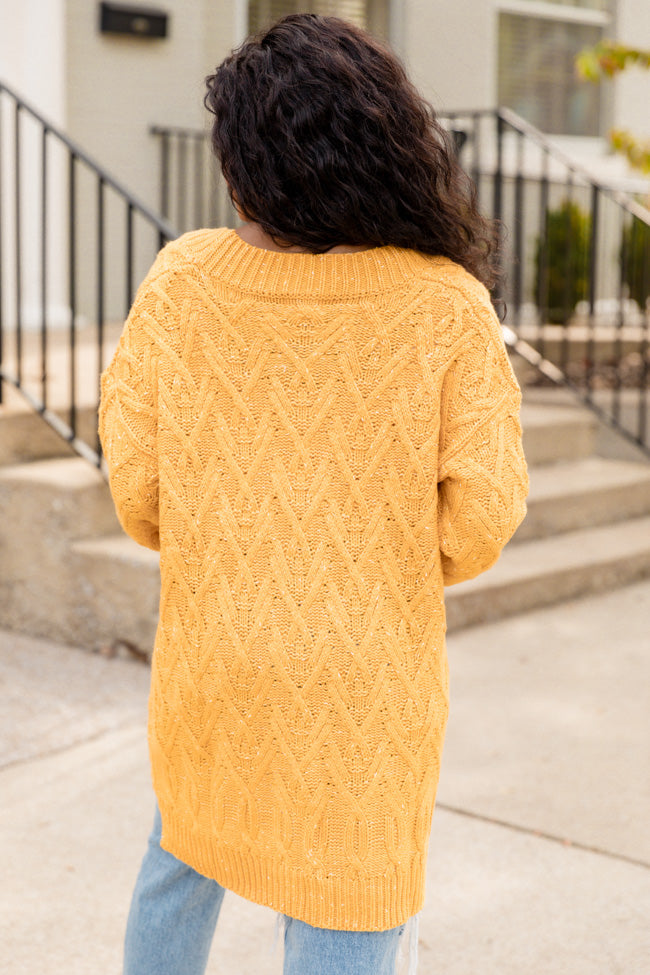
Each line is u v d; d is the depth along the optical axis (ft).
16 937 7.26
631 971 7.01
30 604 12.98
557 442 18.43
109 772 9.64
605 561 15.53
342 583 4.58
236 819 4.79
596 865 8.30
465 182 4.95
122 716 10.79
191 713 4.82
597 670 12.47
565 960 7.13
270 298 4.67
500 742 10.48
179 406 4.75
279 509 4.62
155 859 5.32
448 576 5.03
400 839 4.72
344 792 4.61
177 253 4.92
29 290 22.11
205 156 24.44
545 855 8.44
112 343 20.20
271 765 4.68
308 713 4.59
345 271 4.66
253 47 4.75
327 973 4.69
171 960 5.30
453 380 4.63
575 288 27.20
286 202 4.60
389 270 4.66
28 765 9.71
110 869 8.13
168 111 24.02
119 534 13.09
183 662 4.82
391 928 4.77
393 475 4.60
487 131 29.19
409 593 4.68
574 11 30.68
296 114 4.52
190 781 4.91
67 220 22.63
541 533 16.42
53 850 8.36
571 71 30.96
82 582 12.51
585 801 9.32
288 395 4.63
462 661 12.66
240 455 4.67
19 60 21.39
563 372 19.66
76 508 12.51
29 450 13.66
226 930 7.47
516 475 4.66
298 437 4.61
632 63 20.86
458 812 9.10
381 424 4.59
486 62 29.09
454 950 7.21
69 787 9.35
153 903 5.28
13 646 12.66
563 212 26.78
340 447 4.59
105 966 6.99
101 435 5.07
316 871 4.67
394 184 4.64
